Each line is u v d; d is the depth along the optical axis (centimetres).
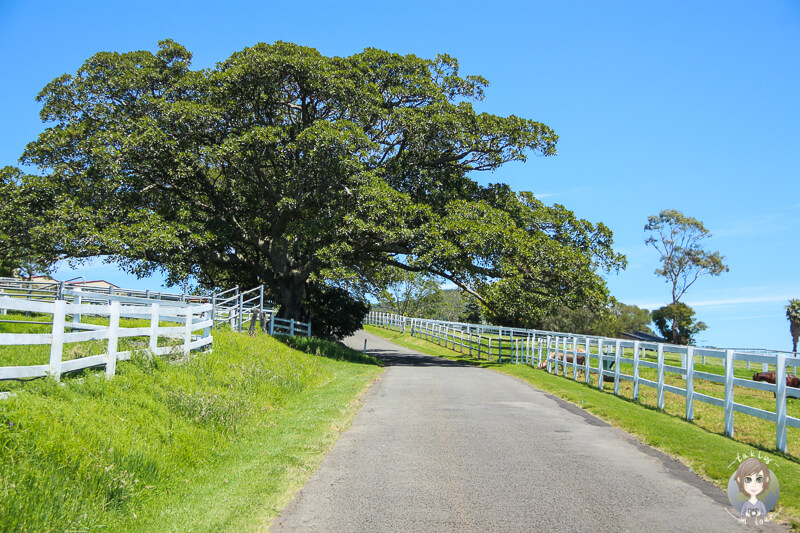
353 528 583
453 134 2884
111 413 831
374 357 2967
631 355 3622
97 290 2259
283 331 2998
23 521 521
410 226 2794
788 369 2697
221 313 2269
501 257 2789
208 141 2852
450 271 2870
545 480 742
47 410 732
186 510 641
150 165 2745
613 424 1134
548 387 1717
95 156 2612
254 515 622
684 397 1644
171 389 1055
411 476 760
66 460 645
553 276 2850
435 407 1309
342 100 2775
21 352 1048
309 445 923
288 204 2730
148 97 2750
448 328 4256
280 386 1455
